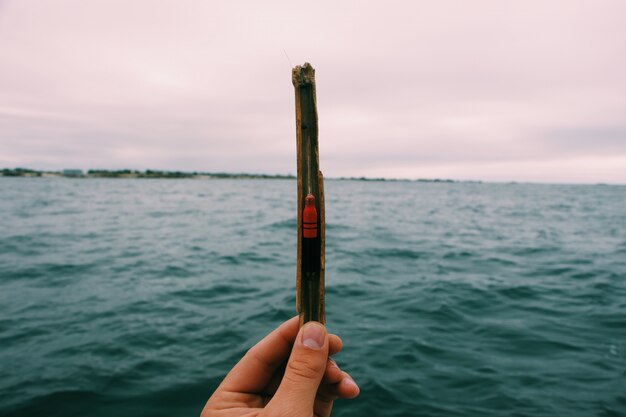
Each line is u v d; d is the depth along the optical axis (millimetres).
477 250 15062
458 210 40062
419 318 7156
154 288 9203
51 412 4254
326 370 1740
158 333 6414
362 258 13195
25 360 5391
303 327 1466
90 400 4480
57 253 13398
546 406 4406
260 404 1803
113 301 8125
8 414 4199
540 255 14117
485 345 6000
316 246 1434
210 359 5520
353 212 35188
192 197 57469
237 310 7641
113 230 19938
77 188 81125
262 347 1826
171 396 4605
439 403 4500
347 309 7695
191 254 13844
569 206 49906
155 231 20062
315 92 1459
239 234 19672
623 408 4355
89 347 5836
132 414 4270
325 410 1832
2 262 11727
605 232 22016
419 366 5332
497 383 4898
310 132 1446
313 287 1484
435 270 11367
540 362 5438
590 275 10797
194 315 7328
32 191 61719
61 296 8422
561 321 7008
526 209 43469
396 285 9523
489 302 8125
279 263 12578
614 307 7797
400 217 30562
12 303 7863
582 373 5125
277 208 38906
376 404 4477
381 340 6180
